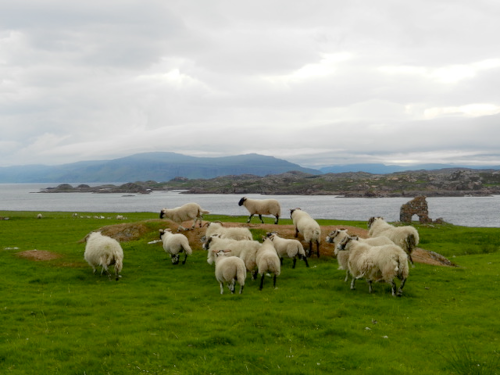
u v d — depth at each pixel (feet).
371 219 82.89
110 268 77.66
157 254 89.10
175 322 45.06
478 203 594.65
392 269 53.31
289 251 70.03
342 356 36.32
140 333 41.83
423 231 163.02
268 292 58.49
